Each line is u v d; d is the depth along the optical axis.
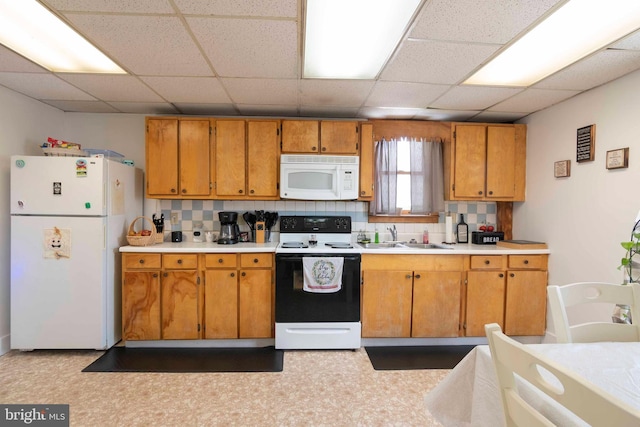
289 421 1.72
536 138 2.86
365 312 2.63
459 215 3.24
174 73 2.13
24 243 2.36
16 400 1.87
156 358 2.41
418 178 3.12
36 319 2.38
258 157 2.84
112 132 3.06
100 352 2.49
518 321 2.69
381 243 3.08
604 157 2.19
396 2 1.39
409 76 2.14
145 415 1.75
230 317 2.58
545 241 2.74
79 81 2.28
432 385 2.09
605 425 0.50
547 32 1.60
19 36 1.69
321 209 3.18
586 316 2.33
